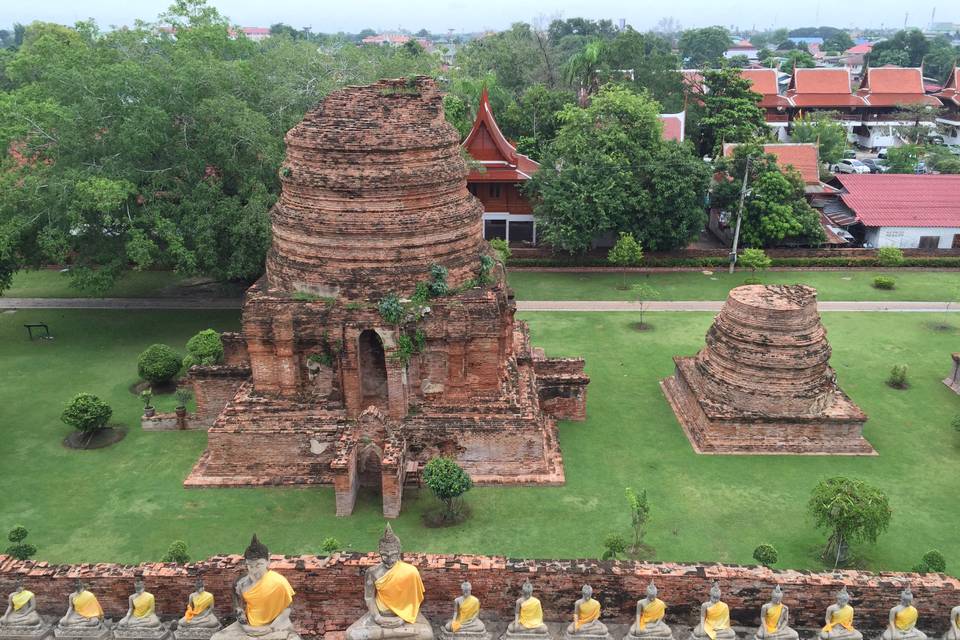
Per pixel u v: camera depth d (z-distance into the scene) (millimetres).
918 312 52188
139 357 39781
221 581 20047
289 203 31656
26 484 31438
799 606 19812
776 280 59000
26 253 45500
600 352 45594
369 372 32375
